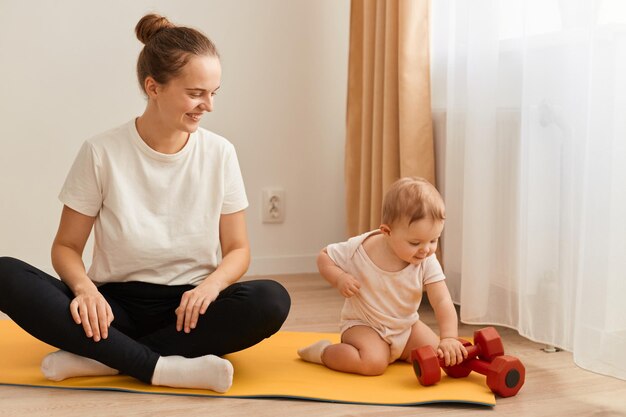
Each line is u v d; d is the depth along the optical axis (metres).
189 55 1.56
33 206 2.64
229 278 1.69
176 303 1.70
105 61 2.67
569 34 1.79
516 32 2.01
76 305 1.53
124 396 1.52
